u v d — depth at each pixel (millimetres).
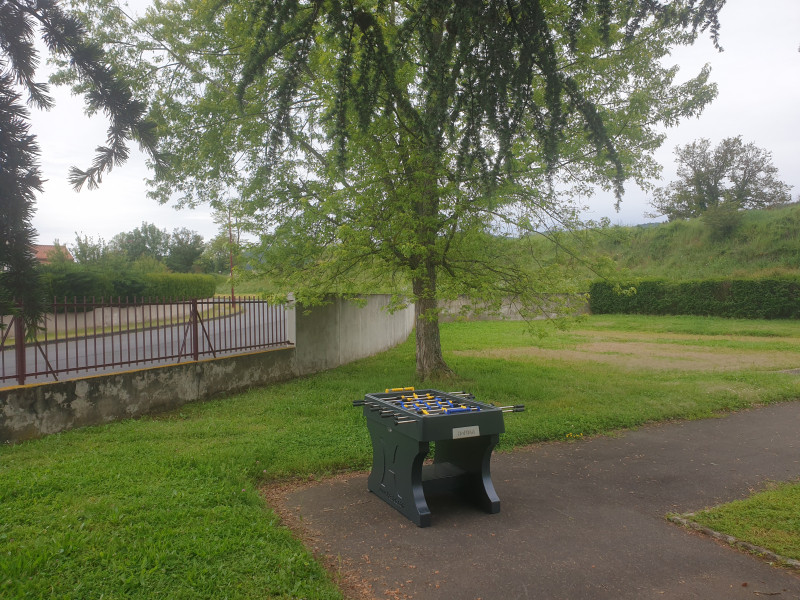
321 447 7039
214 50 11258
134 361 8742
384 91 4844
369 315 16844
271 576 3709
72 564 3676
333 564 4145
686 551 4418
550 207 10359
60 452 6602
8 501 4824
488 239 10398
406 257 10586
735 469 6621
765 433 8352
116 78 2385
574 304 11000
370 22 4285
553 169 4020
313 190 10766
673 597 3705
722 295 29656
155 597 3391
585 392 10828
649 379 12570
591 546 4496
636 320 29406
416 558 4258
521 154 8297
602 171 9492
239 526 4457
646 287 32406
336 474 6383
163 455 6348
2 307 1865
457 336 22781
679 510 5332
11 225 1927
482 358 15891
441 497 5672
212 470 5809
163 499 4910
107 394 8273
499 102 3930
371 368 13961
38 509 4645
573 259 10945
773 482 6148
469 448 5461
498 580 3924
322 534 4703
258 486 5902
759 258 33812
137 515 4520
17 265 1931
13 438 7059
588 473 6469
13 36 2115
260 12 4508
